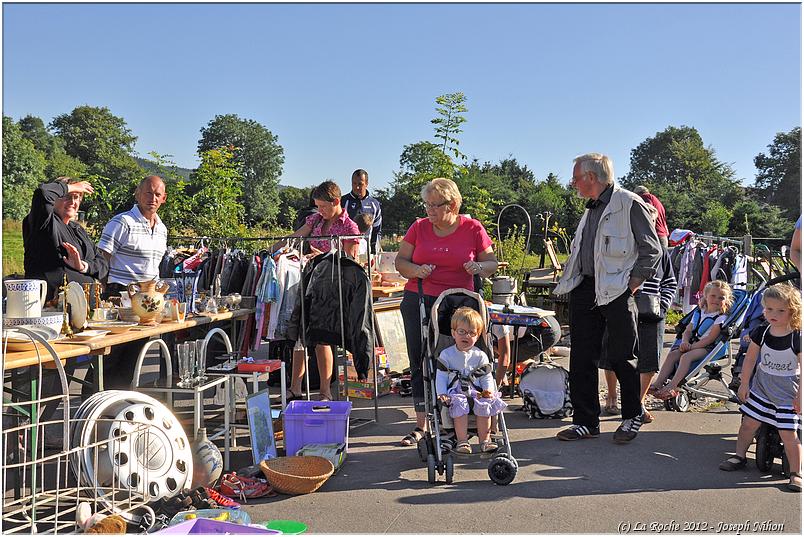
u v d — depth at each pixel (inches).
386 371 328.2
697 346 272.8
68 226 237.6
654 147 3442.4
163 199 255.9
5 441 175.0
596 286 229.5
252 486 185.6
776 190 2268.7
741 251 439.2
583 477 199.0
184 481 178.4
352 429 254.2
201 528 146.9
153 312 215.6
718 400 293.4
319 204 287.9
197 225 550.9
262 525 159.5
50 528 154.9
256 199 3491.6
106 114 3526.1
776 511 172.7
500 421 206.5
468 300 219.6
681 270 444.8
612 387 272.4
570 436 236.8
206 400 274.4
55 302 203.0
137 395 177.9
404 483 195.6
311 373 306.7
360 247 338.3
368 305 260.2
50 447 217.3
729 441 235.5
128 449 168.7
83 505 154.0
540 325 283.4
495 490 189.0
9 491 178.4
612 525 164.4
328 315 257.6
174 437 179.5
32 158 1879.9
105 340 186.1
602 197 232.1
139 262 250.5
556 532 160.6
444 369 211.0
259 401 215.3
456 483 195.3
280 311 266.1
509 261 550.9
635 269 225.0
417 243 232.8
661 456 218.7
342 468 209.8
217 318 245.1
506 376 316.2
